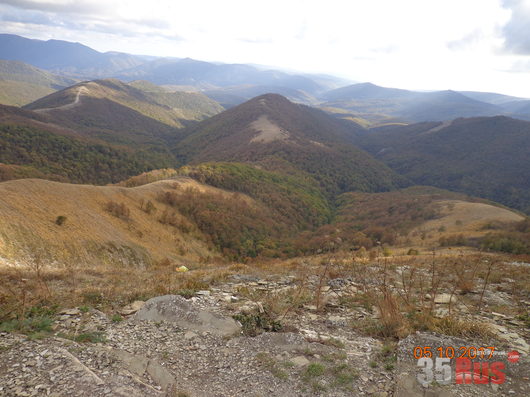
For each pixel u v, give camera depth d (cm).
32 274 1120
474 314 812
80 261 3331
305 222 10400
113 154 15175
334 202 14888
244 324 710
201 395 457
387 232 6688
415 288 1059
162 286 1006
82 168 13038
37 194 4103
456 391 455
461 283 1071
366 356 571
